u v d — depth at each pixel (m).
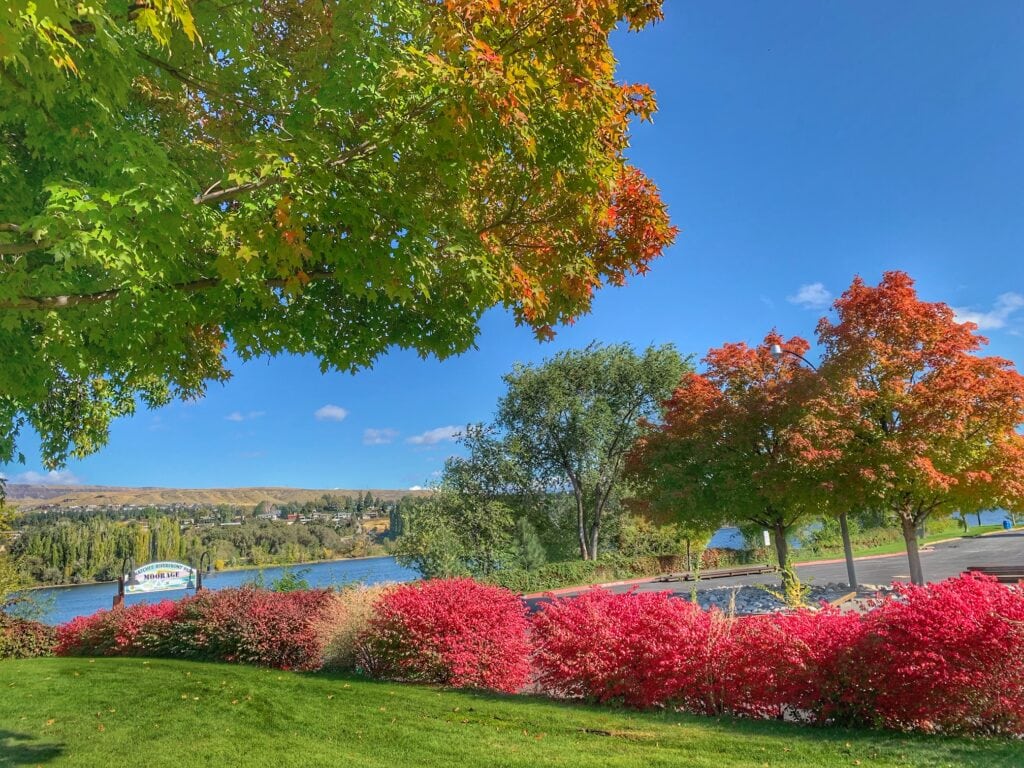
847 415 14.20
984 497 13.54
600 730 5.68
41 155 4.61
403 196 4.70
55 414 10.46
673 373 31.92
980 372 13.80
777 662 5.91
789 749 4.84
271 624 10.80
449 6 4.62
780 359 17.52
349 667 9.69
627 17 5.82
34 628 13.91
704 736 5.33
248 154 4.25
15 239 4.12
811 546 38.97
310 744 5.64
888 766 4.34
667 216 6.81
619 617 7.18
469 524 26.53
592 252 6.84
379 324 6.09
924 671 5.13
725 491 15.91
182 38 4.86
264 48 5.89
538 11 4.89
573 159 5.14
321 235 4.44
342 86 4.80
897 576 21.06
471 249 5.33
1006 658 5.02
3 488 12.43
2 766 5.30
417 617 8.65
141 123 5.27
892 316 14.50
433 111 4.60
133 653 12.72
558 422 32.94
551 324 6.85
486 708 6.74
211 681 8.79
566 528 35.28
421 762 4.98
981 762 4.32
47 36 2.90
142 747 5.77
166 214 3.83
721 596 17.03
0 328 4.47
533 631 7.72
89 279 4.67
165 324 4.79
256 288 4.84
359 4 5.17
